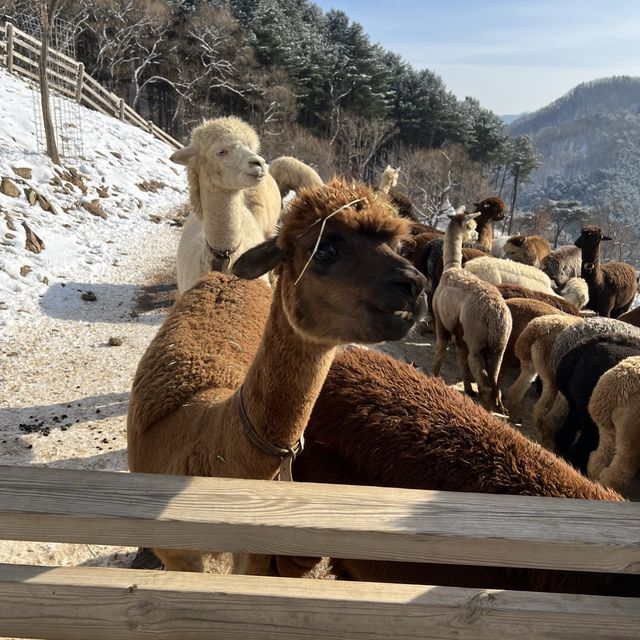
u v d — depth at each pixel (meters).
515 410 7.50
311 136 44.41
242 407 2.50
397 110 59.50
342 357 3.52
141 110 51.84
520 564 1.78
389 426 3.05
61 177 13.59
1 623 1.79
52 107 18.03
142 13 43.28
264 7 55.03
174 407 3.04
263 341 2.46
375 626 1.76
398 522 1.77
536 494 2.70
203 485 1.85
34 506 1.74
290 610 1.76
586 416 5.79
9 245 10.14
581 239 12.79
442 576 2.71
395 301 2.08
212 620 1.77
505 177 76.44
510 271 10.08
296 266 2.29
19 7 31.52
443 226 38.19
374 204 2.28
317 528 1.74
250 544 1.78
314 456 3.22
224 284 4.12
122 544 1.77
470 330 7.46
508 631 1.77
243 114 46.25
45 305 8.98
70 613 1.78
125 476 1.86
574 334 6.14
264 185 7.72
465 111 66.19
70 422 5.88
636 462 5.06
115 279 10.77
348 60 55.59
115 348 7.84
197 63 46.19
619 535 1.76
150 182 17.25
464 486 2.78
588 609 1.77
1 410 6.00
